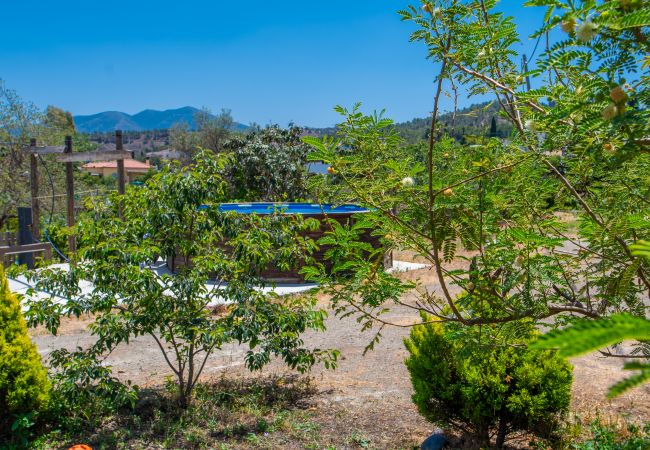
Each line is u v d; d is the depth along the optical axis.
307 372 6.80
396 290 2.62
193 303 5.41
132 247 4.88
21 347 4.84
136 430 5.03
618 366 6.42
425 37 2.07
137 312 5.43
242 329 5.15
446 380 4.28
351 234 2.63
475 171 2.35
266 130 21.73
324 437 4.91
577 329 0.61
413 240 2.48
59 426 5.00
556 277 2.53
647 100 1.42
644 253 0.72
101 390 4.95
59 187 22.19
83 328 8.92
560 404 4.18
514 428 4.36
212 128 37.50
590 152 1.69
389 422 5.25
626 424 4.71
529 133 2.11
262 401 5.76
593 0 1.22
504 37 2.20
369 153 2.28
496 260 2.47
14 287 11.88
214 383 6.30
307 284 11.86
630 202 2.42
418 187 2.26
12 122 20.81
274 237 5.53
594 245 2.50
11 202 20.14
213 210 5.37
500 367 4.07
